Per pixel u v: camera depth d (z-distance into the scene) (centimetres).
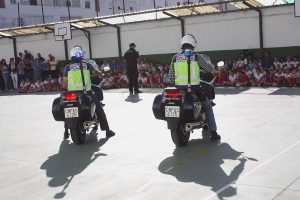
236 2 1633
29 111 1245
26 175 589
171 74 705
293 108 955
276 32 1631
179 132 667
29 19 3803
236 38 1722
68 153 699
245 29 1697
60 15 4022
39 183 548
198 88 682
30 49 2311
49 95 1688
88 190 506
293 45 1603
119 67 1919
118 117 1005
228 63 1656
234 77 1533
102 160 637
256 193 453
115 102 1281
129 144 726
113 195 482
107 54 2069
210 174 530
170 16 1817
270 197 439
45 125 986
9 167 639
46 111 1213
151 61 1950
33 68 2088
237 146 658
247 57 1680
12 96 1773
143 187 502
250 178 503
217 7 1784
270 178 497
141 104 1202
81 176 564
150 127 858
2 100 1627
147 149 682
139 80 1756
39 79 2012
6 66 2144
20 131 934
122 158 639
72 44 2167
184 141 682
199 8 1748
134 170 572
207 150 648
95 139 788
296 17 1573
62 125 969
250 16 1678
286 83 1430
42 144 784
